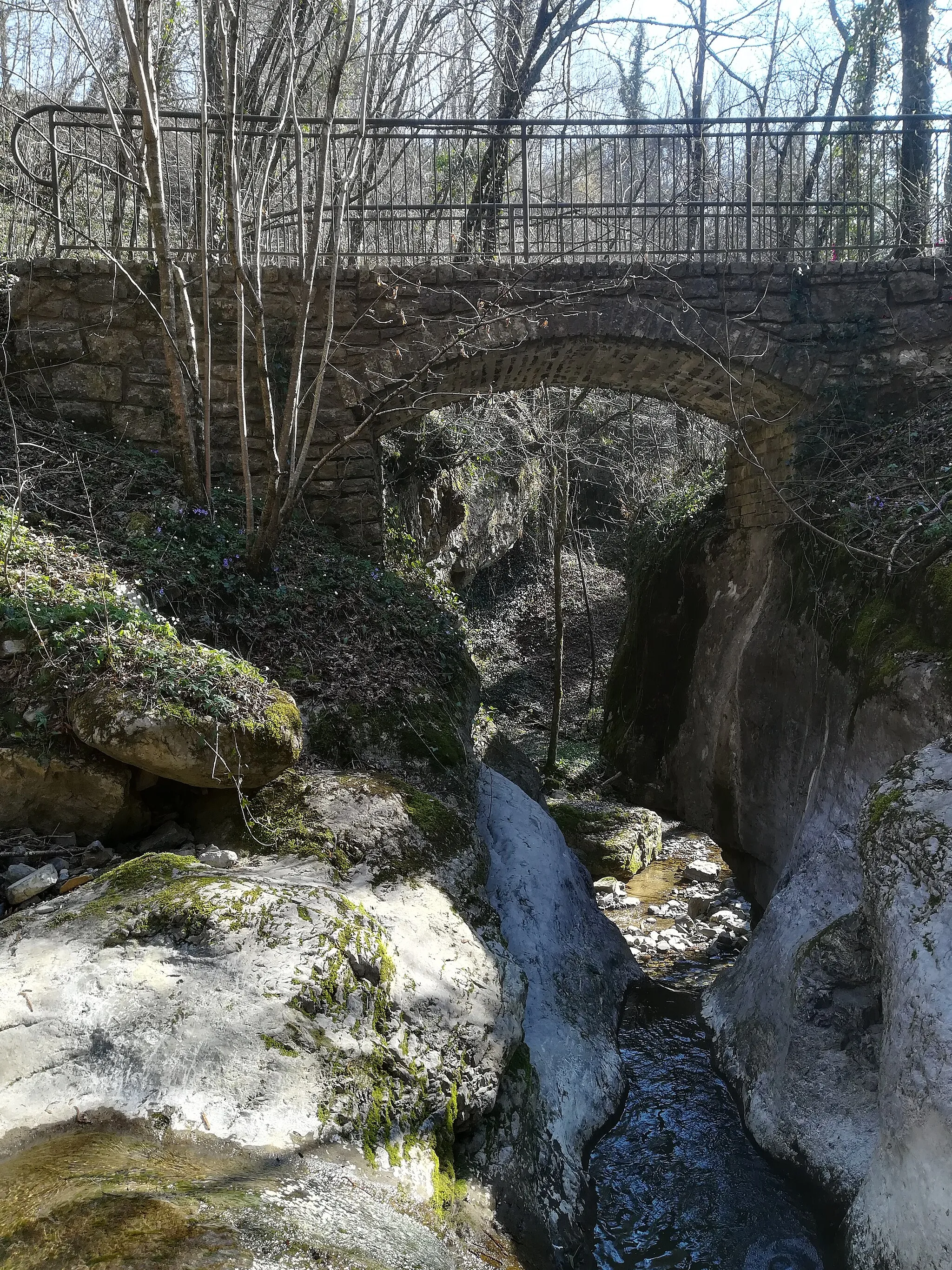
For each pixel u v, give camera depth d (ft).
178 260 21.35
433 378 22.18
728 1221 13.79
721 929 26.89
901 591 18.63
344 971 11.07
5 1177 7.62
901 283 22.90
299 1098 9.53
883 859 13.70
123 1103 8.81
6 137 29.45
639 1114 16.53
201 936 10.64
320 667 17.56
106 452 20.49
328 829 13.99
